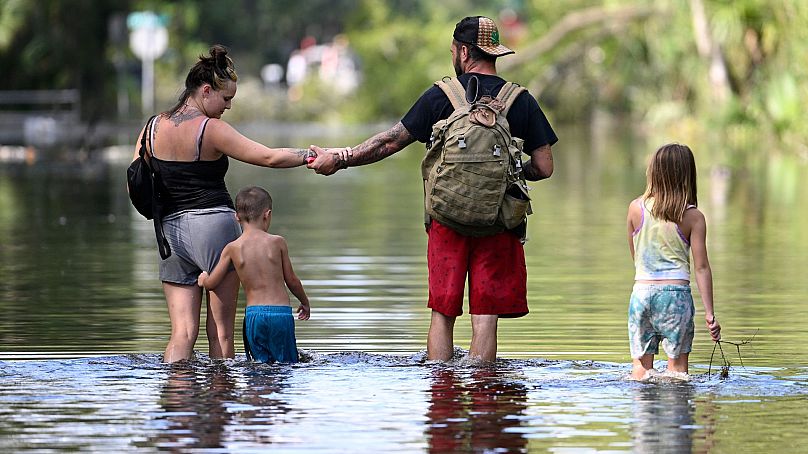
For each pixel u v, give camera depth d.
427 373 21.41
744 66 104.00
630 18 117.25
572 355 23.31
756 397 19.42
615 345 24.33
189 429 17.39
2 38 116.25
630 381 20.70
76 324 26.59
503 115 22.80
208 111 23.31
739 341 24.55
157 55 136.88
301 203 58.16
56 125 112.38
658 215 21.38
